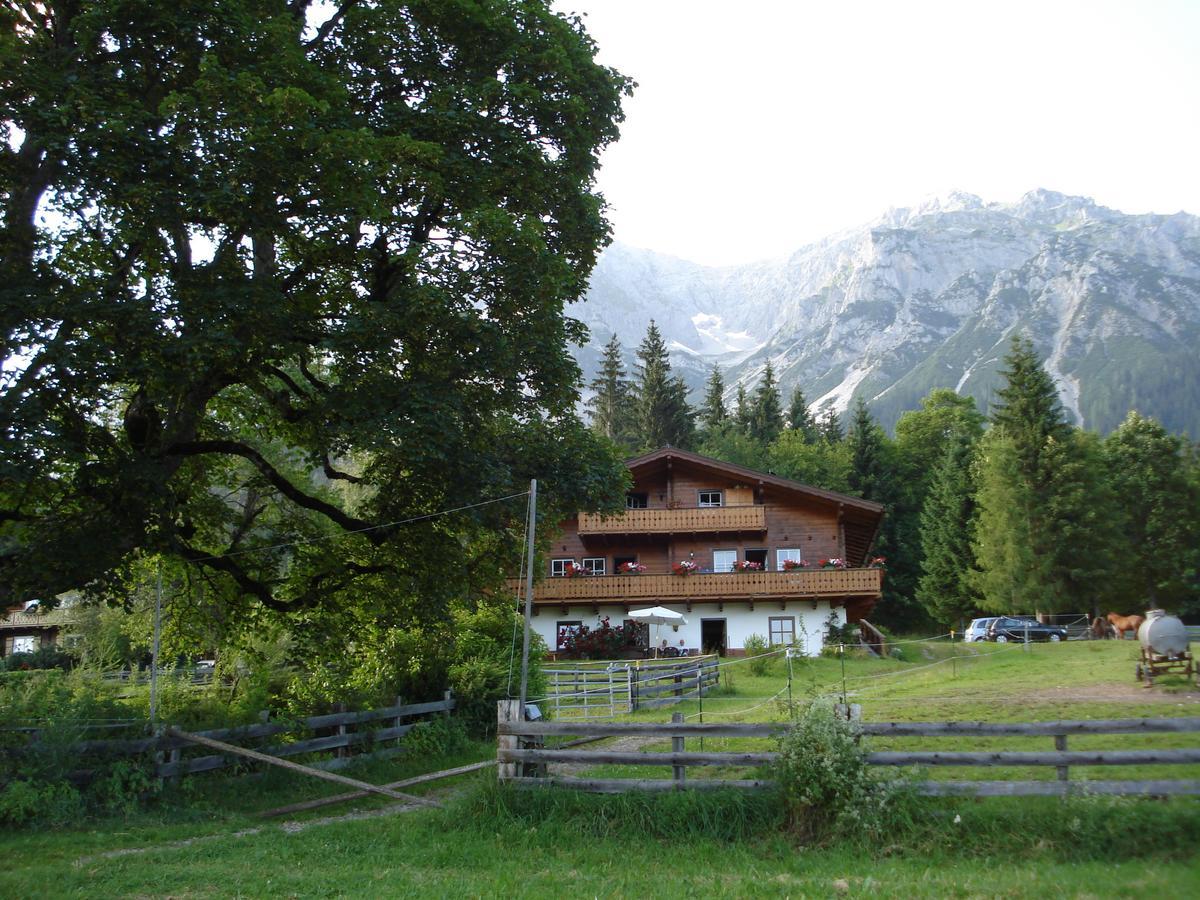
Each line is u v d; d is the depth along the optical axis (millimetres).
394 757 18516
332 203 15227
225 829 12906
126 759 14062
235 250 16125
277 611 19719
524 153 16906
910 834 9914
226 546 21078
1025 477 55219
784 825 10609
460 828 11688
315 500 18062
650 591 45156
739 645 45219
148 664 30922
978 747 13555
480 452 17078
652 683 28109
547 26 18078
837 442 90438
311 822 13594
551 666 32906
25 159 15273
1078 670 22016
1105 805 9633
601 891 8875
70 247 16078
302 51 16156
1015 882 8344
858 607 46938
